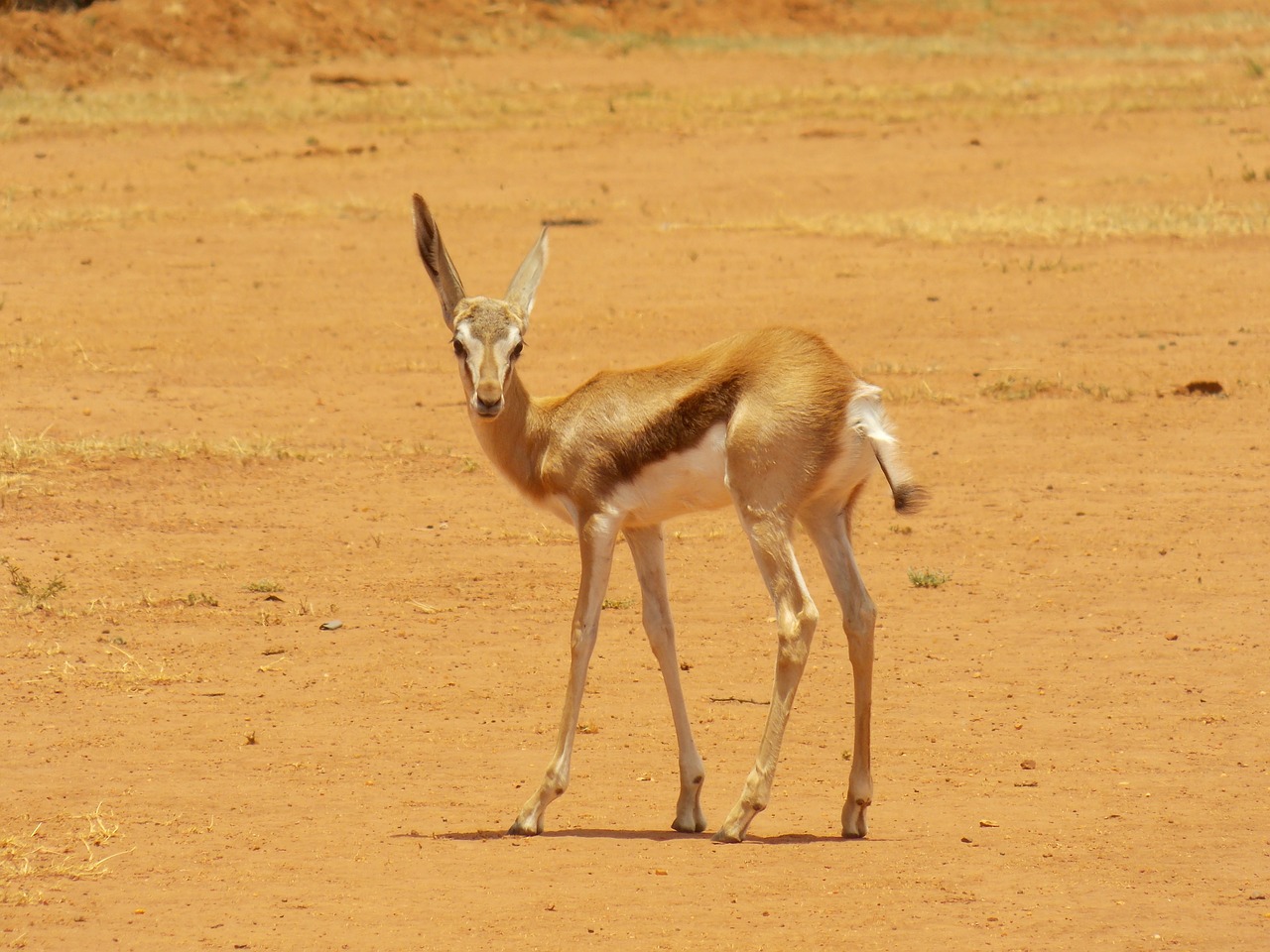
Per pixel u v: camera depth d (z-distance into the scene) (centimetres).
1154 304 3722
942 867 1131
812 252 4388
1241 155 5462
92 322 3675
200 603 1923
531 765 1420
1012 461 2628
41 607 1878
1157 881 1094
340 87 7119
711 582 2056
